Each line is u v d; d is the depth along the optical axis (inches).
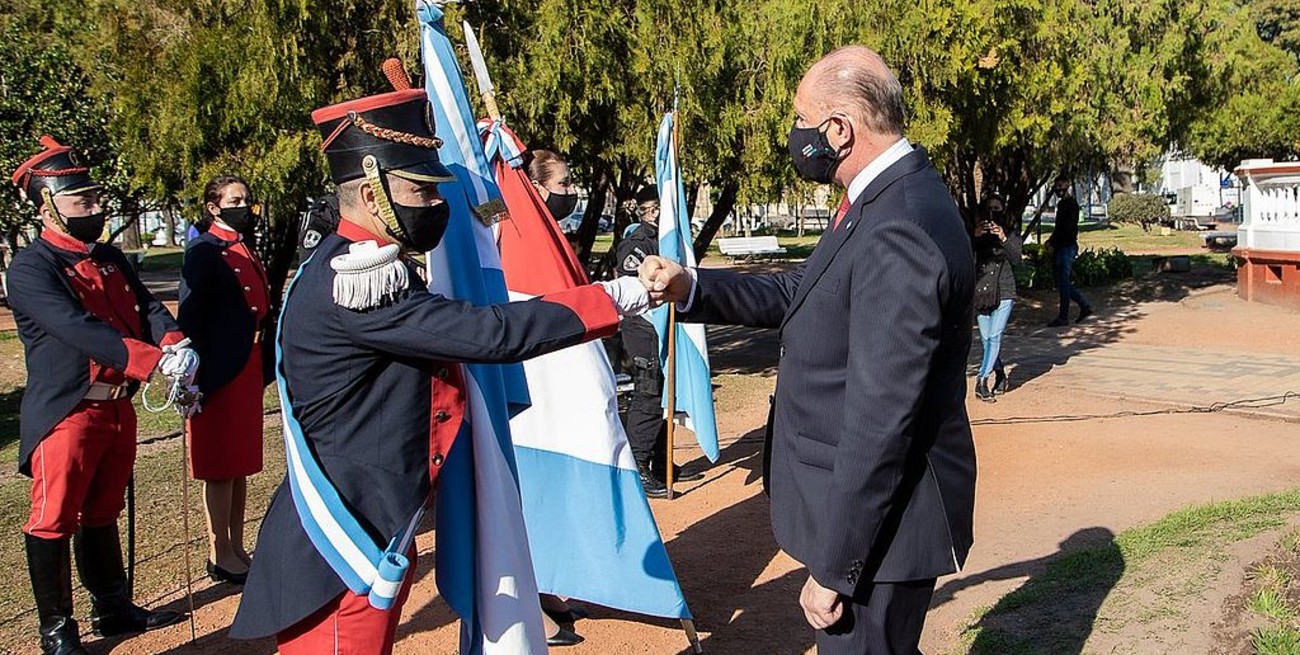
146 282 975.6
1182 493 238.2
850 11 346.9
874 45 346.6
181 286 198.4
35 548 168.2
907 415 95.3
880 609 104.7
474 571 118.3
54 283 164.4
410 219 105.6
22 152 447.8
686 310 121.3
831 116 104.2
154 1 321.4
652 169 366.0
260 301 203.8
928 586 107.7
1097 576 180.9
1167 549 189.9
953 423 106.1
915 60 357.7
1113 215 1509.6
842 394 103.5
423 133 106.4
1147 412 333.4
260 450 206.4
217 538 204.7
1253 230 588.1
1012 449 289.3
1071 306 620.1
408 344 100.9
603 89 340.5
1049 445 291.9
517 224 162.4
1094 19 535.5
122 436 178.9
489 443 119.7
